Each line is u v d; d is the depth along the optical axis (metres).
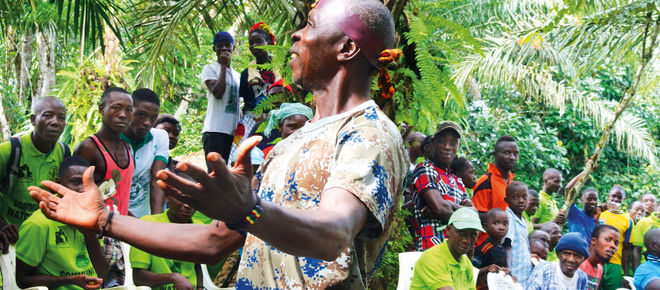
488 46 9.63
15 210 3.99
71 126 7.68
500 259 5.29
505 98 12.20
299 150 1.64
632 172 12.58
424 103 3.57
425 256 4.54
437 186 5.14
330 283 1.56
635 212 8.48
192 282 4.38
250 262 1.64
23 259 3.59
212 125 5.95
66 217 1.37
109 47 7.55
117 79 7.56
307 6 4.68
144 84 6.14
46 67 10.66
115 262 4.04
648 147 10.40
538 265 5.40
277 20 6.89
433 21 3.86
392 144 1.56
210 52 11.02
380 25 1.69
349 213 1.38
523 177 11.21
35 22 8.71
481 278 5.00
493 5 9.74
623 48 7.53
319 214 1.31
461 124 9.84
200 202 1.15
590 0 7.26
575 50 7.70
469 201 5.30
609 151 12.55
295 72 1.74
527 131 11.38
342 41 1.69
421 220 5.13
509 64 8.42
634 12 7.12
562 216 7.00
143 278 4.10
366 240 1.63
